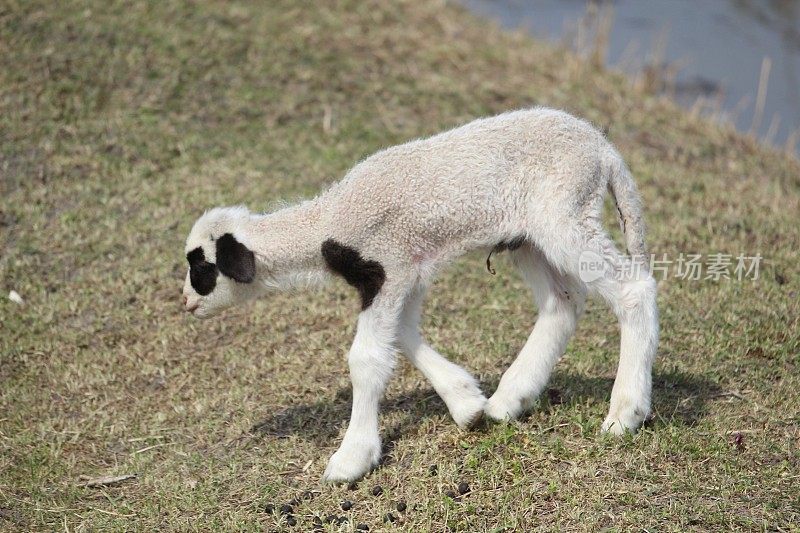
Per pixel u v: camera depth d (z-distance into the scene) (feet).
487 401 49.75
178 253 69.31
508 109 90.22
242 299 51.06
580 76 100.73
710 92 107.55
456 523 43.04
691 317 60.44
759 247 69.82
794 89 109.19
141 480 49.73
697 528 41.73
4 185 75.36
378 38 99.60
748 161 87.61
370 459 47.42
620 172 47.44
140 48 89.10
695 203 76.64
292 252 48.19
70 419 55.47
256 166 79.05
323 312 63.41
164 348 61.05
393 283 46.80
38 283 67.00
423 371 49.62
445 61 98.12
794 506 42.68
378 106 88.79
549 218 45.37
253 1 100.17
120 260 69.05
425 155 46.91
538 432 48.60
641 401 46.88
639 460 45.68
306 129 84.64
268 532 44.50
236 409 54.70
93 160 78.33
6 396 57.26
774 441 47.60
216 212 49.93
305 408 54.34
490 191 46.01
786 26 128.36
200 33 92.73
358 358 46.75
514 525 42.50
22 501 48.60
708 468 45.50
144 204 74.38
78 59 86.43
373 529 43.73
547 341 49.65
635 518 42.19
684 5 135.33
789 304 61.46
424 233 46.47
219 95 86.94
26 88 83.10
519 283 66.49
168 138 81.41
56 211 73.56
